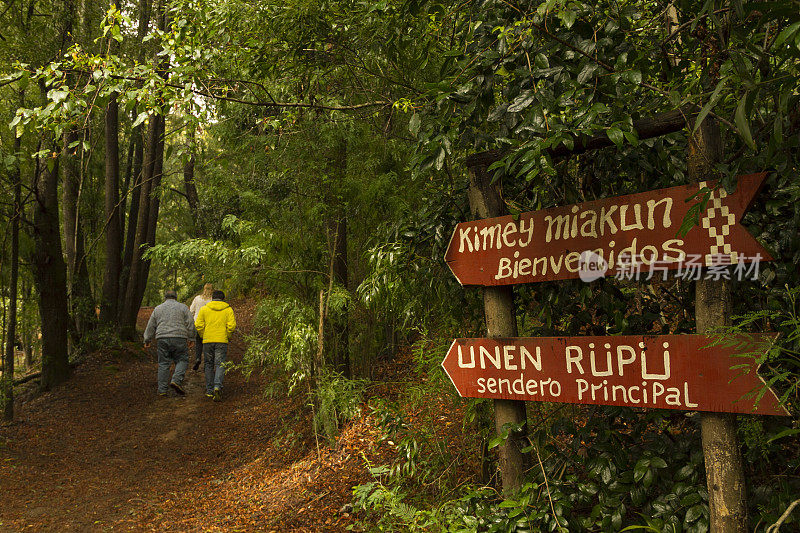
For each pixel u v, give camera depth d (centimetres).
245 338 577
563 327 294
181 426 754
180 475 587
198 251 507
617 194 267
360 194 511
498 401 275
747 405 199
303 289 560
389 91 465
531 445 270
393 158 548
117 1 833
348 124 498
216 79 353
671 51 242
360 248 572
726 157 229
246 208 550
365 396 562
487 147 300
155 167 1227
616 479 234
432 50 363
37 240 909
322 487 446
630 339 228
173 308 910
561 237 249
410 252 323
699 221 214
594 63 213
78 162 1060
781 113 156
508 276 265
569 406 316
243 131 516
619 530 229
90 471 601
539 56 222
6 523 453
